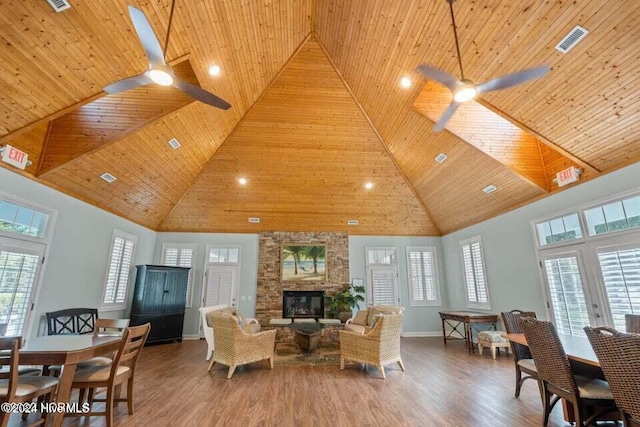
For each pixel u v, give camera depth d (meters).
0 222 4.14
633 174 4.11
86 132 4.92
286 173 7.38
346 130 6.69
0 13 2.86
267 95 6.08
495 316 6.60
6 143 4.08
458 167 6.32
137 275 7.20
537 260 5.69
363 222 8.73
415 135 6.22
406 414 3.27
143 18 2.34
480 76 4.14
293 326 6.70
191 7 3.70
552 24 3.24
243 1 4.09
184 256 8.38
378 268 8.80
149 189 6.67
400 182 7.75
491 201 6.60
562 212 5.16
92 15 3.18
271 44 5.07
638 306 4.02
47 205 4.86
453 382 4.35
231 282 8.33
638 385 2.04
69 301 5.30
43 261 4.78
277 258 8.55
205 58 4.50
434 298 8.73
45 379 2.76
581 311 4.79
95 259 5.98
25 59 3.29
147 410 3.34
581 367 3.11
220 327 4.84
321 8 4.82
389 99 5.69
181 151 6.21
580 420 2.55
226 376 4.63
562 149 4.52
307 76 5.86
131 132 4.96
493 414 3.26
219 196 7.77
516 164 5.46
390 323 4.86
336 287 8.50
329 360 5.64
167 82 2.97
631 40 3.06
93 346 2.82
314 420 3.12
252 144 6.80
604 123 3.92
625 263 4.19
